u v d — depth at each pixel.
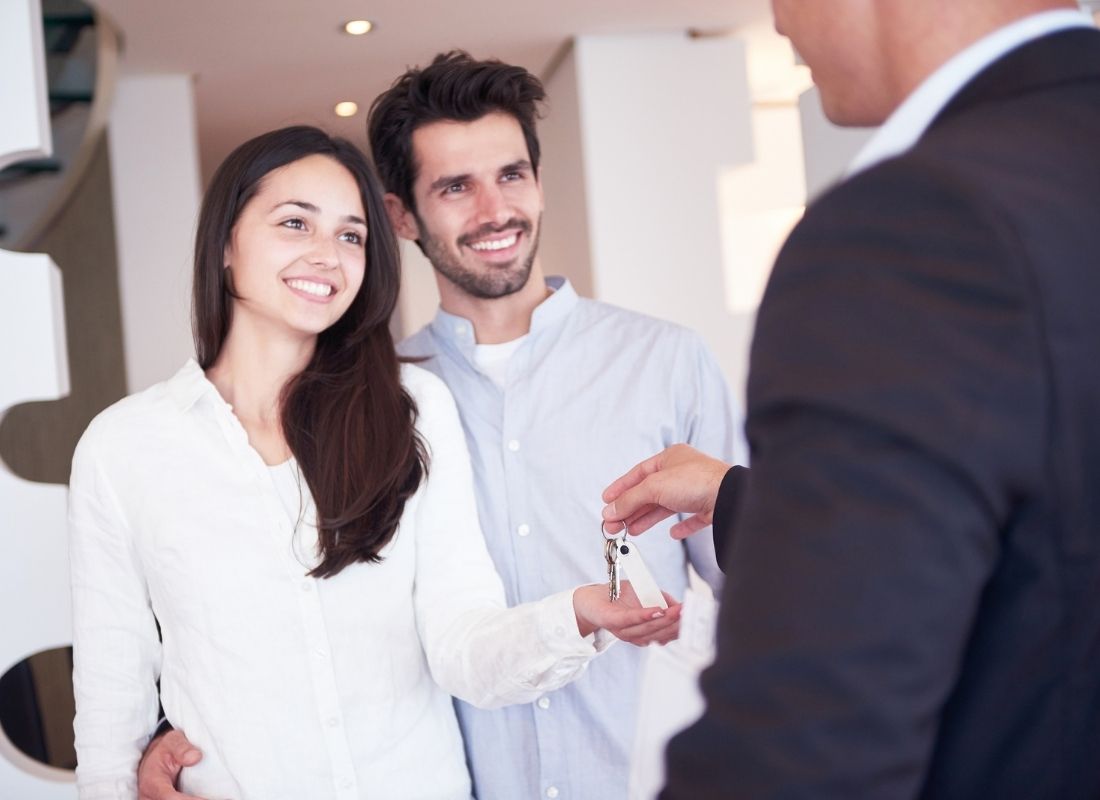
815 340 0.53
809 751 0.48
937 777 0.57
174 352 4.88
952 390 0.49
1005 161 0.55
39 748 4.18
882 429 0.50
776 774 0.49
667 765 0.55
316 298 1.58
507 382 1.91
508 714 1.77
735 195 6.11
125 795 1.50
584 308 2.00
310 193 1.59
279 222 1.58
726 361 5.14
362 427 1.58
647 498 1.18
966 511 0.49
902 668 0.48
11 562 2.23
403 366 1.72
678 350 1.96
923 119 0.63
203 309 1.64
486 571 1.62
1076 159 0.57
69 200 4.68
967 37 0.64
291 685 1.49
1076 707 0.54
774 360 0.55
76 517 1.57
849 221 0.54
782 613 0.50
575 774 1.77
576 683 1.77
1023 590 0.53
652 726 1.33
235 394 1.64
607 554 1.36
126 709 1.54
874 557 0.48
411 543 1.59
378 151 2.04
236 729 1.48
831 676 0.48
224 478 1.54
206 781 1.48
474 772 1.77
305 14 4.33
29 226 4.57
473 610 1.55
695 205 5.11
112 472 1.56
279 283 1.57
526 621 1.43
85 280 4.82
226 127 5.95
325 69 5.07
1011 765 0.55
